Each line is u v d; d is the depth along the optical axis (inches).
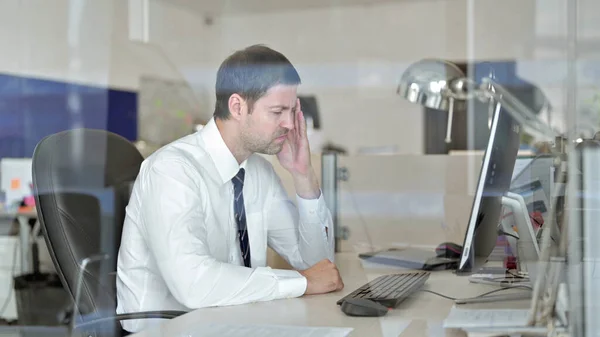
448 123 71.1
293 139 54.9
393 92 165.5
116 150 51.3
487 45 167.3
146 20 174.7
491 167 45.6
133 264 45.4
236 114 51.7
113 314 45.1
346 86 182.5
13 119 135.3
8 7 145.5
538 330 30.0
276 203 53.0
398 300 37.5
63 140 50.2
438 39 183.0
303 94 57.7
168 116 112.0
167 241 43.2
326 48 189.8
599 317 28.6
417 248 58.4
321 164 62.8
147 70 172.4
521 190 43.8
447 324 32.4
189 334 34.2
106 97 157.8
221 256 47.9
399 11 185.5
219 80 53.5
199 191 46.7
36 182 48.5
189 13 182.9
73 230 47.1
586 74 36.9
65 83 153.5
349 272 48.5
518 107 53.1
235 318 36.5
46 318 71.2
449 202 60.5
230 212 49.8
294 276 41.4
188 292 40.9
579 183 29.8
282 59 54.9
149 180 46.3
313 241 52.7
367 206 62.4
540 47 146.9
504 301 35.0
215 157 50.1
